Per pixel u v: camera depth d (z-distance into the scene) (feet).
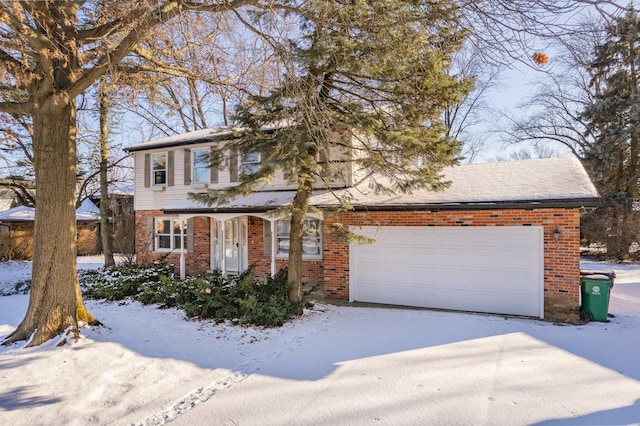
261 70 24.81
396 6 21.24
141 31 20.80
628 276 49.11
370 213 35.27
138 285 39.78
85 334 23.59
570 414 14.10
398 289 34.47
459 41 23.31
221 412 14.79
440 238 32.83
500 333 24.56
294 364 19.76
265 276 46.75
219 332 25.81
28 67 22.81
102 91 28.43
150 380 17.95
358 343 22.97
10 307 35.40
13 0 18.29
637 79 65.16
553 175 32.55
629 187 67.82
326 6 21.02
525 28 15.30
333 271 36.86
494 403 15.02
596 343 22.43
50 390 16.84
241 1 21.75
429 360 19.89
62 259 23.44
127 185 98.68
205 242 51.65
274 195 44.83
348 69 26.73
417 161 29.84
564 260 28.35
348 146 28.86
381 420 13.92
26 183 74.33
